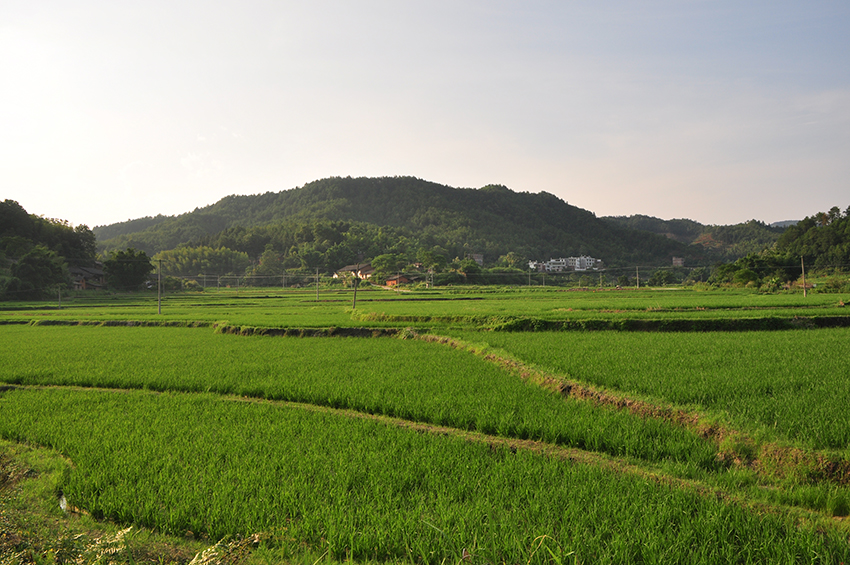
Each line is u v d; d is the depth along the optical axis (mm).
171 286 102250
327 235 180750
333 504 6742
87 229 119062
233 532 6188
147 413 11922
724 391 11117
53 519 6852
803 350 16594
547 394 12656
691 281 120188
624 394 11508
